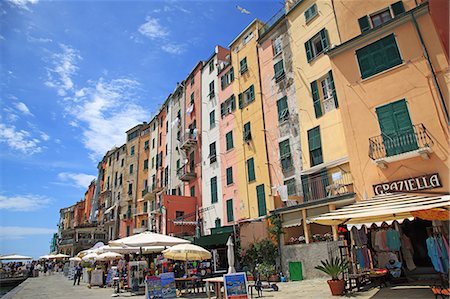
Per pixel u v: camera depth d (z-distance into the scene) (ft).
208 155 101.71
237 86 93.56
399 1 53.31
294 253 55.83
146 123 170.91
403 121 46.32
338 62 55.42
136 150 166.09
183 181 112.88
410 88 46.57
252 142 83.51
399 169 45.68
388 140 46.88
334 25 65.10
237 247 69.36
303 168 66.39
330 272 35.27
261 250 60.64
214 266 70.18
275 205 65.82
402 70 47.80
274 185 74.13
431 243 32.37
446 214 32.40
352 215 32.81
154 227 125.59
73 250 188.85
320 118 64.54
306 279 52.70
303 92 69.82
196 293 49.98
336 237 51.11
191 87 121.60
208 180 99.40
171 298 41.06
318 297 34.22
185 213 102.22
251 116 85.66
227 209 88.28
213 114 103.35
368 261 41.09
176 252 46.62
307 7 72.59
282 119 74.43
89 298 49.49
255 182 79.97
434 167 42.73
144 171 156.04
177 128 127.13
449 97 42.83
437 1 44.01
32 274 131.54
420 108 45.21
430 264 44.06
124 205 162.50
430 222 45.06
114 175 185.57
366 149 49.49
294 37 75.05
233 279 33.06
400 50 48.47
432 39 45.68
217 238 73.97
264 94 82.28
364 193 48.52
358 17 57.82
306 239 55.42
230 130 93.30
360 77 52.13
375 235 42.60
